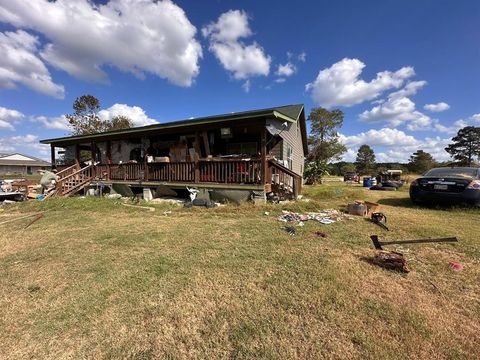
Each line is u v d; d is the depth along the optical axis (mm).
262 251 3900
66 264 3611
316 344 1896
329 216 6402
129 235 5051
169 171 10172
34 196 13148
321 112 38031
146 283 2928
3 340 2039
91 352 1878
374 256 3502
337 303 2410
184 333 2057
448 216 6289
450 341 1894
